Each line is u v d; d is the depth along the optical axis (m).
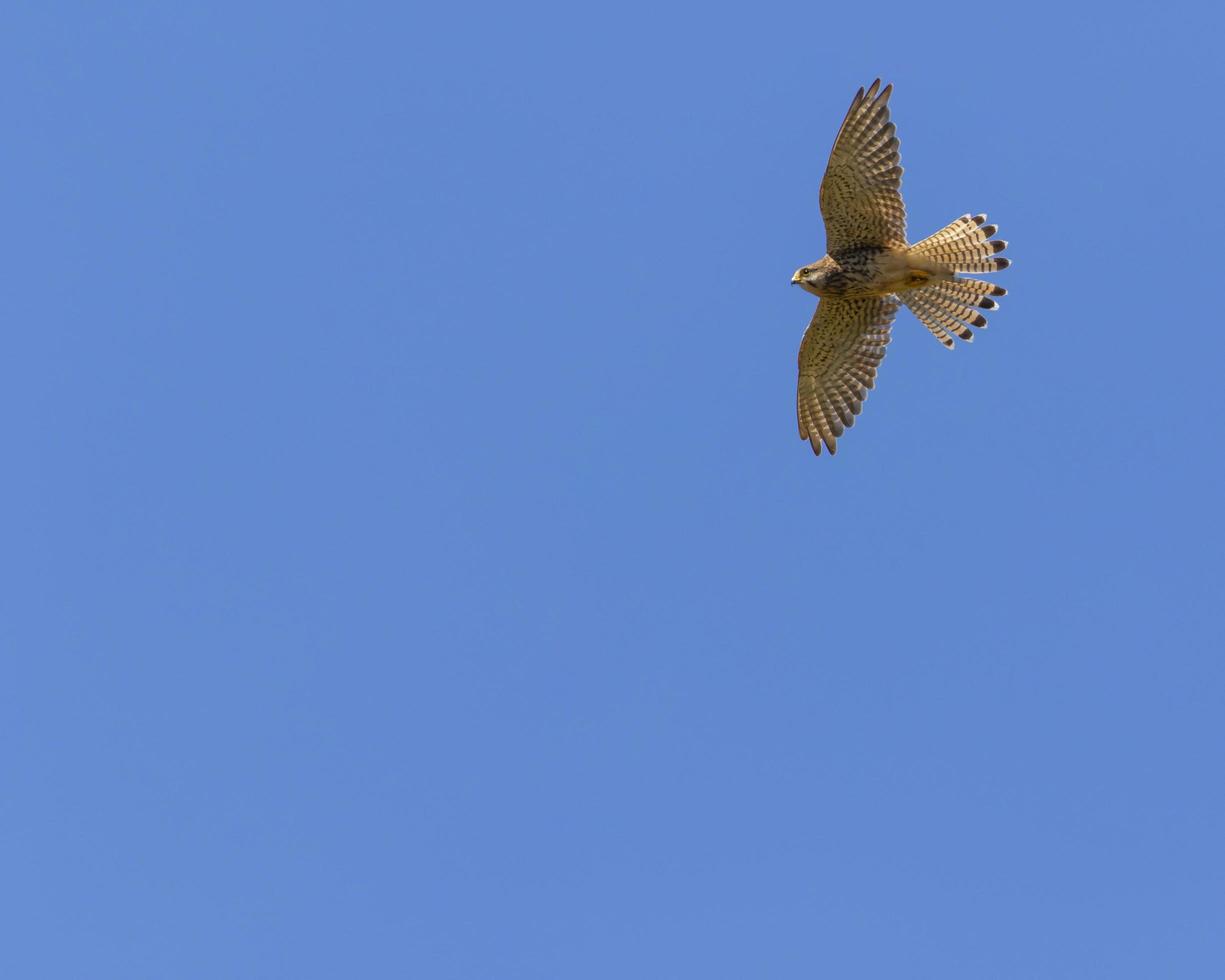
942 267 20.56
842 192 20.23
